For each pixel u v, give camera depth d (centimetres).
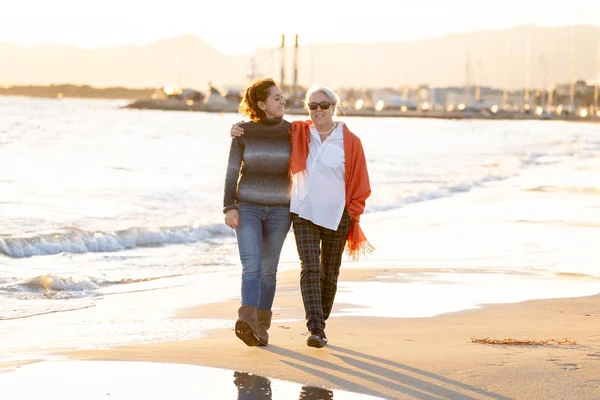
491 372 776
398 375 767
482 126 18588
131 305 1246
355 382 743
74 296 1333
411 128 16012
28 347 911
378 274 1526
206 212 2753
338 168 891
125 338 968
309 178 888
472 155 6719
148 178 4219
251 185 891
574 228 2302
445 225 2408
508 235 2156
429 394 706
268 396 699
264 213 895
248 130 892
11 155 5709
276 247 902
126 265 1722
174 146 7906
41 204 2902
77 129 11144
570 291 1356
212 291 1398
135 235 2061
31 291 1362
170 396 697
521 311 1169
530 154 6706
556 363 811
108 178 4181
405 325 1047
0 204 2853
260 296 902
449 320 1089
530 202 3056
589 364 805
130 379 749
